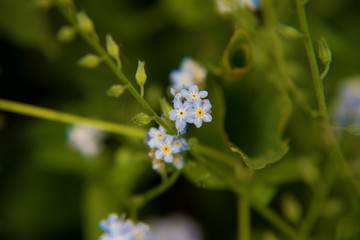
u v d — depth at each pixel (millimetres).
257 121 198
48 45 227
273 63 201
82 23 178
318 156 208
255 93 198
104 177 221
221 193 227
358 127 174
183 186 228
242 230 199
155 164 165
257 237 218
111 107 229
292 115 211
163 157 158
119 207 216
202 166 173
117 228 172
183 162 166
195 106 151
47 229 227
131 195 218
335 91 228
